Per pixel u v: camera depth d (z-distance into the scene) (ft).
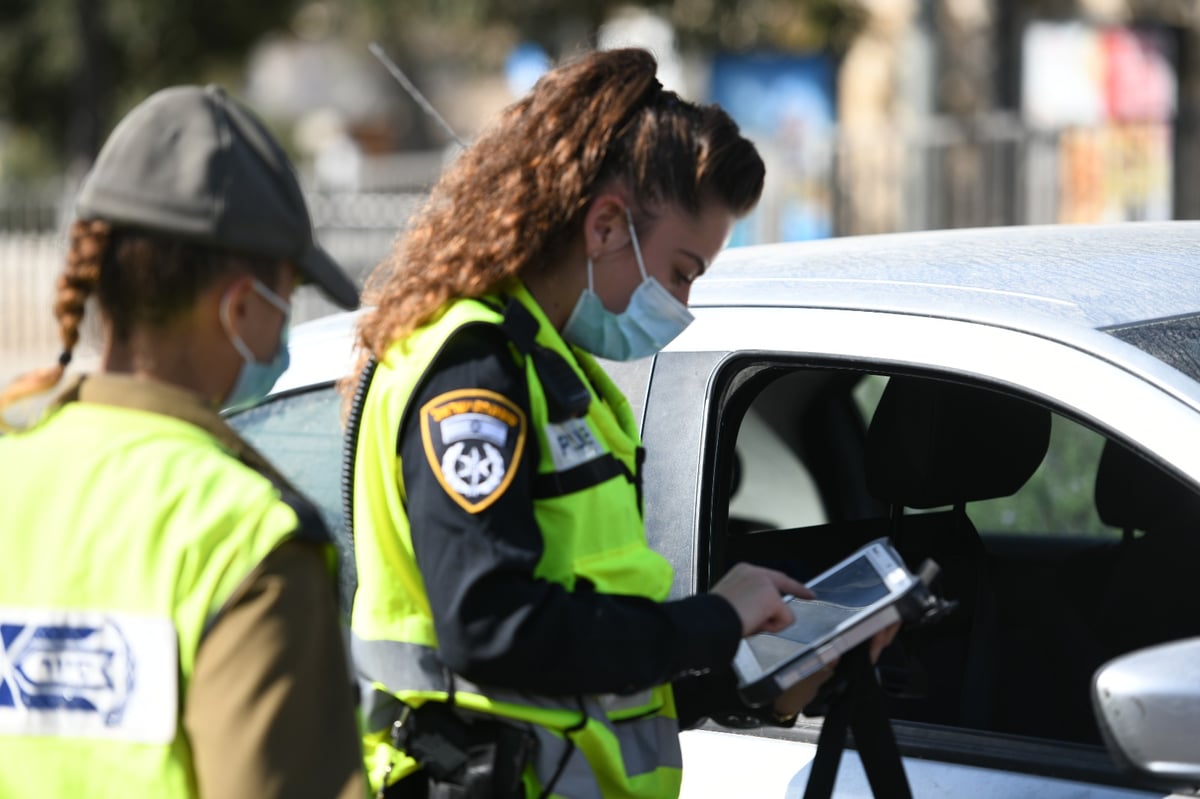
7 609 12.65
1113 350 17.72
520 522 14.79
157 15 117.29
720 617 15.43
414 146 239.30
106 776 12.30
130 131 13.03
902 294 19.63
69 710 12.40
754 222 88.02
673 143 15.87
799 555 23.89
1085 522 26.21
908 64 95.55
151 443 12.90
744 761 19.11
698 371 20.34
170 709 12.19
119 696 12.28
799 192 87.61
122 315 13.12
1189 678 13.85
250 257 13.16
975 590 23.25
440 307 15.75
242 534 12.40
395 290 16.16
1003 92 100.12
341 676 12.78
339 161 190.39
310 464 22.77
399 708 16.22
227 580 12.26
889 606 15.80
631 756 16.28
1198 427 16.81
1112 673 14.10
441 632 14.61
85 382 13.33
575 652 14.52
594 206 15.90
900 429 22.25
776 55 97.50
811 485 30.68
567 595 14.73
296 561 12.56
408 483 15.11
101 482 12.75
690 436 20.12
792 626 16.49
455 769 15.53
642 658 14.83
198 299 13.03
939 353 18.60
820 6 93.81
